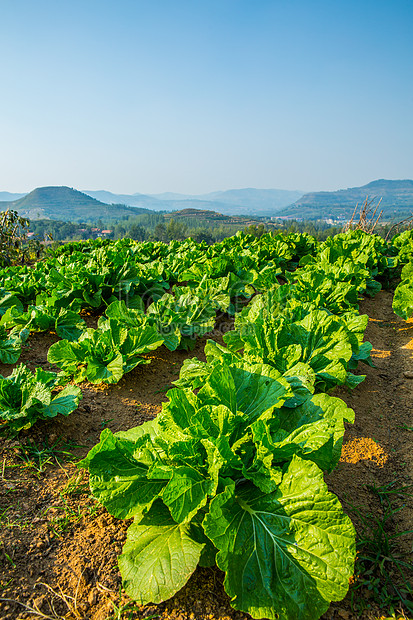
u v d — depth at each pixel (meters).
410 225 18.97
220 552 2.24
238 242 16.45
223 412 2.79
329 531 2.21
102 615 2.31
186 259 11.35
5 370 5.56
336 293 7.11
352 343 4.96
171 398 2.95
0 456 3.58
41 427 4.02
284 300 6.32
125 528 2.95
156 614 2.33
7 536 2.78
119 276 8.48
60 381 4.50
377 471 3.71
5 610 2.31
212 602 2.42
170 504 2.37
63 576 2.55
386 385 5.55
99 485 2.66
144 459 2.87
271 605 2.11
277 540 2.32
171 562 2.37
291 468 2.51
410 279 7.86
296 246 14.93
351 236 15.61
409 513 3.16
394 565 2.70
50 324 6.93
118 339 5.38
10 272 10.69
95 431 4.22
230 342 5.16
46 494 3.22
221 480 2.57
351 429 4.39
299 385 3.63
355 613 2.38
